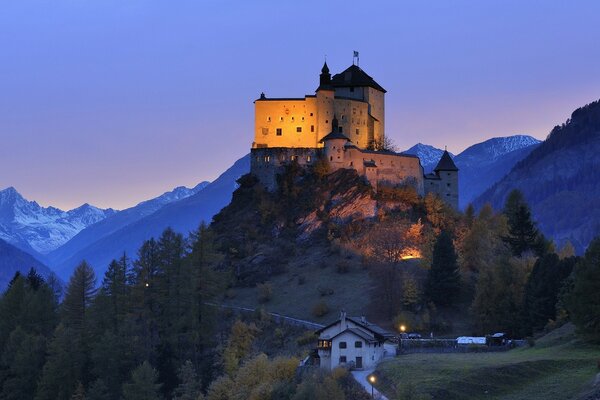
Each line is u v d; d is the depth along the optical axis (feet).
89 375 650.84
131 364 642.63
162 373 638.12
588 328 479.41
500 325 614.34
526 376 426.51
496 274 639.76
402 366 463.42
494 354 504.84
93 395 595.47
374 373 472.03
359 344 503.20
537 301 590.96
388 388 437.58
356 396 435.53
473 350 527.81
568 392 391.04
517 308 613.93
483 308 629.51
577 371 424.46
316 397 427.33
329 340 509.76
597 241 497.05
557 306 566.36
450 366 450.71
